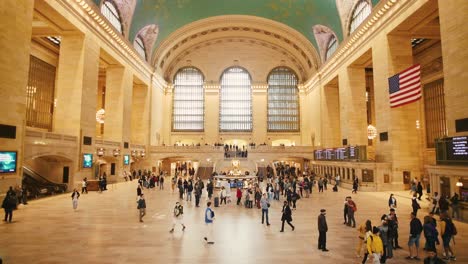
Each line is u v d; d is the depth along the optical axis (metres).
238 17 35.19
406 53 20.69
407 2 18.36
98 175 22.67
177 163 38.47
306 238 9.02
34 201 15.80
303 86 43.28
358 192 20.02
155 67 35.94
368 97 34.12
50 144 17.17
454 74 13.74
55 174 19.64
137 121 34.22
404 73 16.66
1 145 13.15
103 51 23.88
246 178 23.05
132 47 28.30
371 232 6.38
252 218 11.95
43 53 26.59
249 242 8.56
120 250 7.73
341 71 28.83
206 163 34.22
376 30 22.05
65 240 8.59
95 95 22.28
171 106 43.28
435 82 25.28
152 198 17.27
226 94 44.41
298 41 36.69
